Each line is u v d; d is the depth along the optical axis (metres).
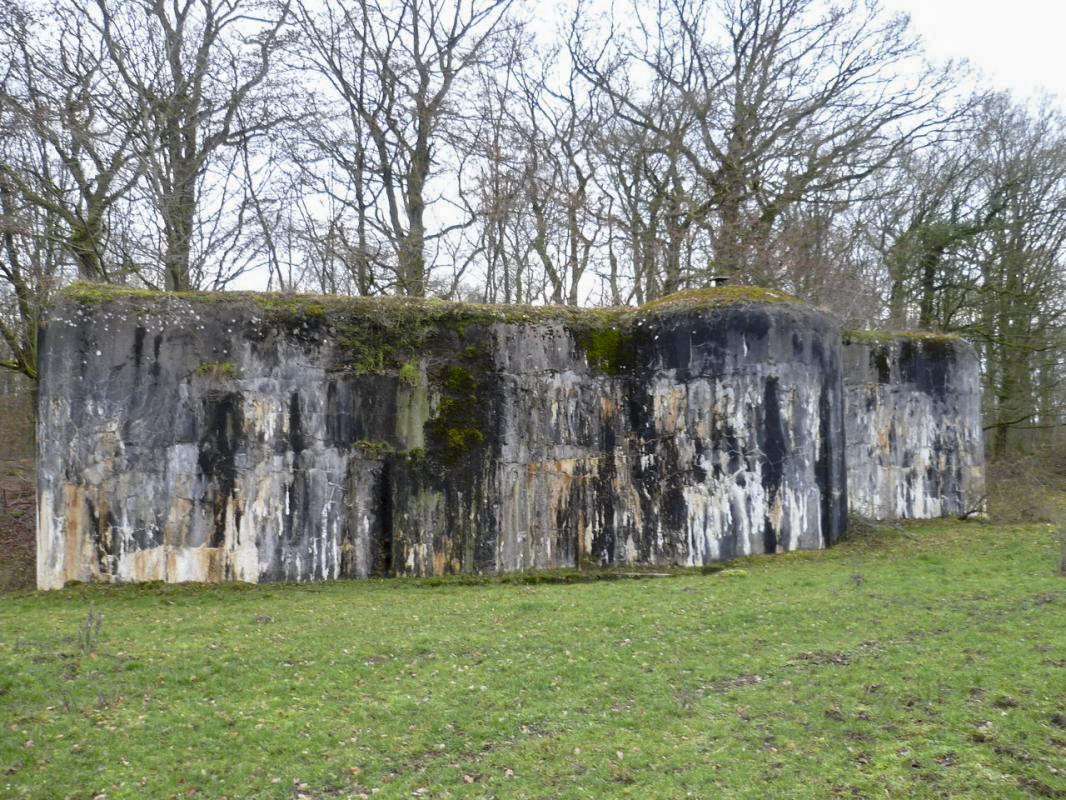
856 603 9.17
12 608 9.57
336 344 11.62
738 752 5.59
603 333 12.55
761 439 12.14
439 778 5.35
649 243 22.27
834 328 13.25
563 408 12.20
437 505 11.67
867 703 6.28
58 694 6.38
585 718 6.25
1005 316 23.66
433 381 11.83
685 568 11.85
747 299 12.41
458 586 11.05
